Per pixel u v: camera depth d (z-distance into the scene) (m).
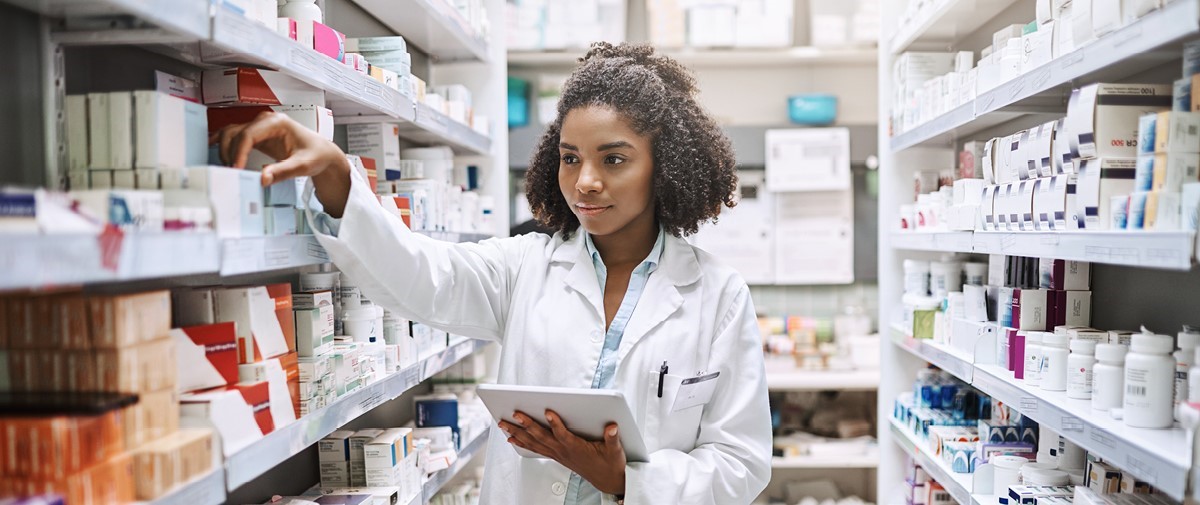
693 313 1.59
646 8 3.96
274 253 1.18
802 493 3.79
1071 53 1.40
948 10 2.12
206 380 1.13
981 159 2.08
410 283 1.41
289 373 1.28
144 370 0.98
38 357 0.97
